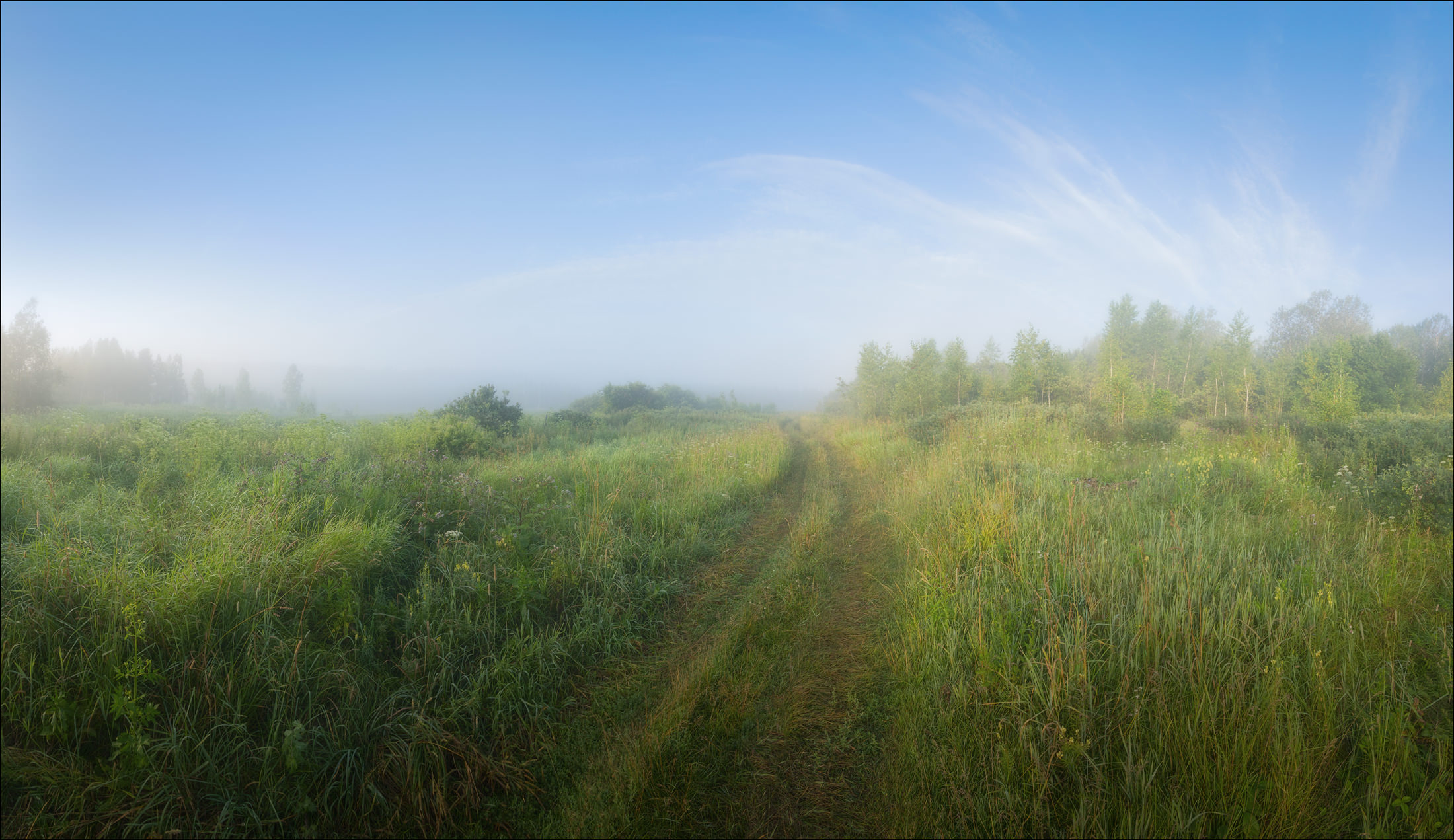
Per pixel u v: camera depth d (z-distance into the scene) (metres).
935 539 6.61
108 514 5.14
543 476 9.48
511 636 4.39
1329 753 2.90
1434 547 5.61
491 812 3.05
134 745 2.78
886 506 9.29
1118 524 6.12
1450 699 3.34
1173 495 7.56
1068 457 10.85
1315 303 56.66
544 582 5.16
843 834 2.87
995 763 3.01
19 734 2.94
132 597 3.57
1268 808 2.67
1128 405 19.84
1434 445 9.16
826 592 6.01
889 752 3.41
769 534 8.38
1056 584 4.70
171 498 6.30
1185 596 4.14
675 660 4.64
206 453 8.97
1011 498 6.92
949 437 14.34
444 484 7.35
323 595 4.14
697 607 5.68
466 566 5.00
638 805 2.96
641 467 11.80
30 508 5.55
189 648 3.46
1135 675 3.47
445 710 3.54
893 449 14.55
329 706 3.43
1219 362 31.56
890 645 4.63
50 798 2.71
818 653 4.70
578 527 6.80
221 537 4.48
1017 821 2.67
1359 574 4.82
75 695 3.10
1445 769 2.78
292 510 5.33
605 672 4.43
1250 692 3.32
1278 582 4.44
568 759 3.45
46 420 17.81
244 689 3.24
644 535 7.20
